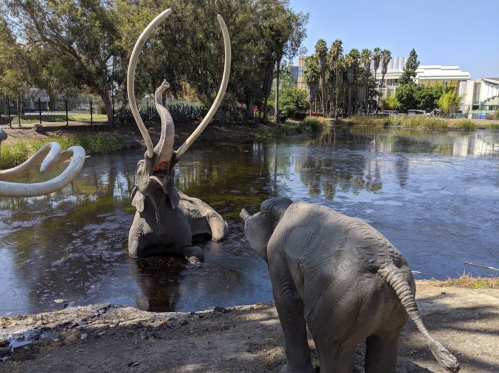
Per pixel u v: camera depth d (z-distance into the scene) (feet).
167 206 24.04
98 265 22.89
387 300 7.44
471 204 37.45
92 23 81.30
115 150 77.92
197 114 117.91
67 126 84.99
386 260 7.55
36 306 18.12
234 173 53.31
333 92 212.64
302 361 9.84
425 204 37.27
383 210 34.96
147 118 100.48
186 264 23.07
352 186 45.32
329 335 7.82
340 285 7.61
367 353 8.48
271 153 75.77
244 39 106.93
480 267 22.94
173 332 14.01
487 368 10.50
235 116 125.49
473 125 155.74
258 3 118.42
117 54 87.20
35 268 22.44
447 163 64.34
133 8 92.94
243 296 19.11
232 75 110.11
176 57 96.27
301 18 128.57
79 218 32.12
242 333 13.37
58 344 13.20
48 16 79.36
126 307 17.44
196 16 100.99
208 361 11.25
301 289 8.73
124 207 35.50
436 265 23.25
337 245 8.06
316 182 47.42
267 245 10.09
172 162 23.00
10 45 77.00
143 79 96.53
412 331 12.77
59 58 80.94
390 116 176.65
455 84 320.09
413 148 86.28
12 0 75.31
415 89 249.55
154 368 11.01
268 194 40.55
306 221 9.18
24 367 11.49
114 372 10.91
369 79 236.43
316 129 139.64
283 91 181.47
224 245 26.22
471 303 14.98
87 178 49.08
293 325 9.71
